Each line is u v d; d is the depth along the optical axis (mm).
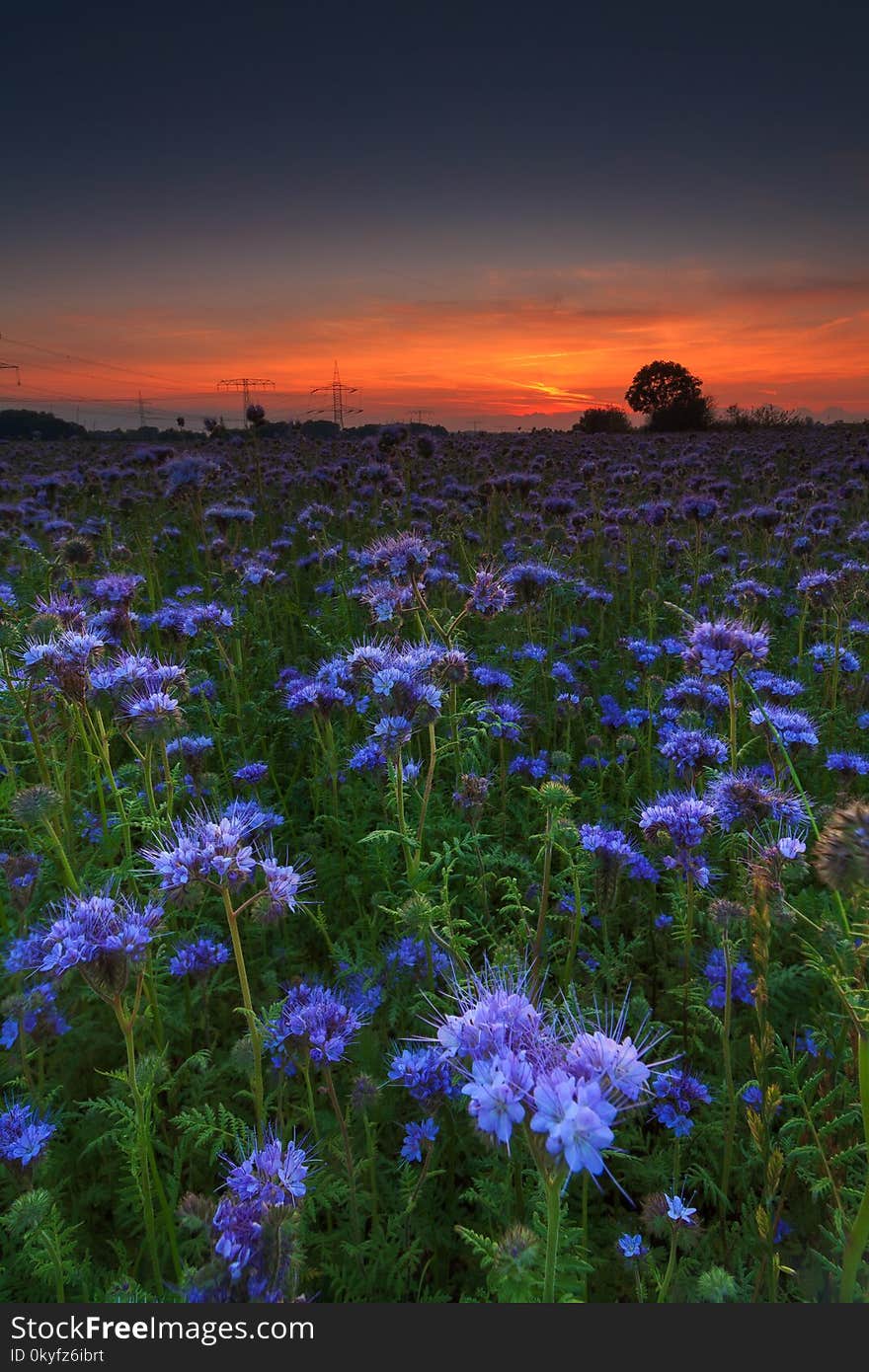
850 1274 2385
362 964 4242
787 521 12406
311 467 19875
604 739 7262
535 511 13922
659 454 25406
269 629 8695
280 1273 2131
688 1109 3406
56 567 7762
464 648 8195
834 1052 3604
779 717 4906
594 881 4363
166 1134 3592
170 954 4266
